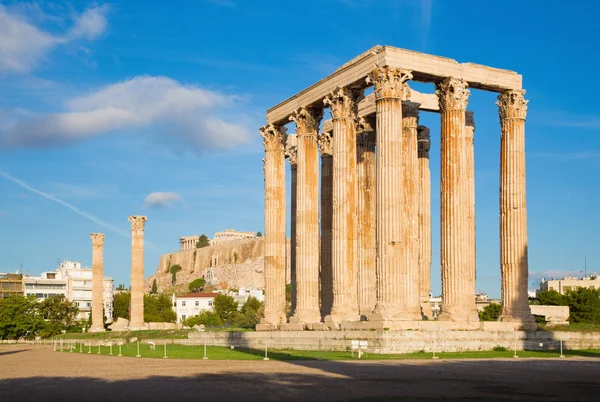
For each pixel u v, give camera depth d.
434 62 56.94
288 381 33.91
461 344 52.47
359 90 61.66
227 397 28.41
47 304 167.00
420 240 67.50
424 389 30.33
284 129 72.75
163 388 32.03
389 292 53.09
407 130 61.81
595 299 115.25
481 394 28.67
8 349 102.75
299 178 66.56
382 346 50.22
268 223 71.44
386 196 53.88
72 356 67.75
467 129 65.88
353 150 61.69
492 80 59.38
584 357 48.44
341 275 60.19
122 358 59.66
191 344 81.44
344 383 32.72
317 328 60.50
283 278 71.38
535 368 39.31
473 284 62.75
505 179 60.22
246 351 61.50
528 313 58.25
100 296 136.00
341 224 60.66
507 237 59.50
